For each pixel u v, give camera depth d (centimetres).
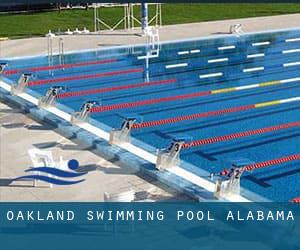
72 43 1911
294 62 1656
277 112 1192
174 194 776
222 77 1502
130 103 1268
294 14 2573
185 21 2394
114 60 1709
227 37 2022
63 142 991
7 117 1147
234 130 1080
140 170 857
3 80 1458
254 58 1722
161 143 1005
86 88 1400
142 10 2044
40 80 1477
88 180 823
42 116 1123
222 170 874
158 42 1922
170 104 1260
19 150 952
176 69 1597
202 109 1220
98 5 2798
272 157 941
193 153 959
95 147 962
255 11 2688
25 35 2084
